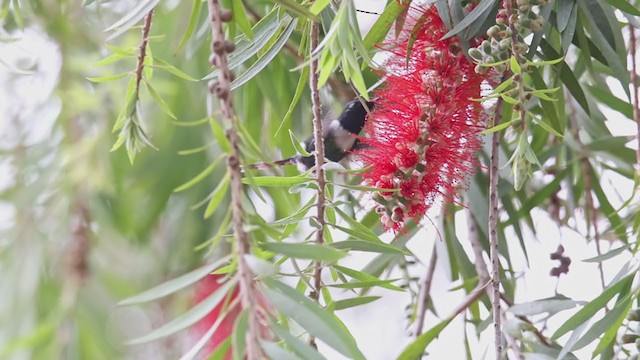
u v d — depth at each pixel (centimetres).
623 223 145
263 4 152
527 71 134
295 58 157
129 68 159
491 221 133
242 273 122
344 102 156
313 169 133
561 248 147
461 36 135
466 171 137
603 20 138
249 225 124
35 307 159
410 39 137
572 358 140
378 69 137
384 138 136
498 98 135
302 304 125
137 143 136
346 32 130
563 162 156
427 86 136
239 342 122
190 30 132
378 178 136
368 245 133
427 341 141
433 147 136
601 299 136
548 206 158
